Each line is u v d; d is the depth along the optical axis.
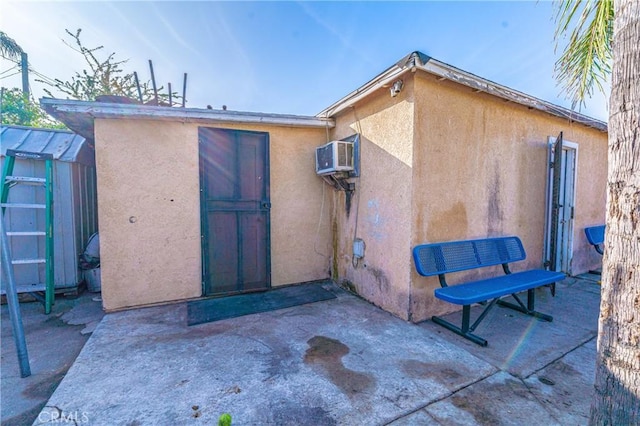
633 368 1.13
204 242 3.85
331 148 3.91
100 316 3.46
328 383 2.07
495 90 3.36
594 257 5.33
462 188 3.42
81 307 3.76
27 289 3.68
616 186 1.19
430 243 3.17
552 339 2.74
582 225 5.03
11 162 3.51
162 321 3.19
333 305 3.66
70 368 2.27
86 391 1.98
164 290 3.70
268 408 1.82
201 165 3.79
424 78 3.02
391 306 3.37
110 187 3.44
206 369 2.25
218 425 1.62
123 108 3.28
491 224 3.73
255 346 2.62
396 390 1.99
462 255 3.30
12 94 8.87
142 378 2.14
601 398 1.25
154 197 3.62
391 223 3.33
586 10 2.16
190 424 1.69
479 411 1.78
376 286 3.62
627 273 1.15
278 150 4.25
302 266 4.52
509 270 3.64
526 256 4.00
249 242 4.11
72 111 3.14
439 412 1.78
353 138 4.00
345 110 4.09
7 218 3.84
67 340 2.89
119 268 3.51
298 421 1.71
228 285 4.01
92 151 4.74
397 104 3.19
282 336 2.81
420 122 3.02
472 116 3.45
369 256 3.74
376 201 3.57
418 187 3.06
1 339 2.92
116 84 8.05
